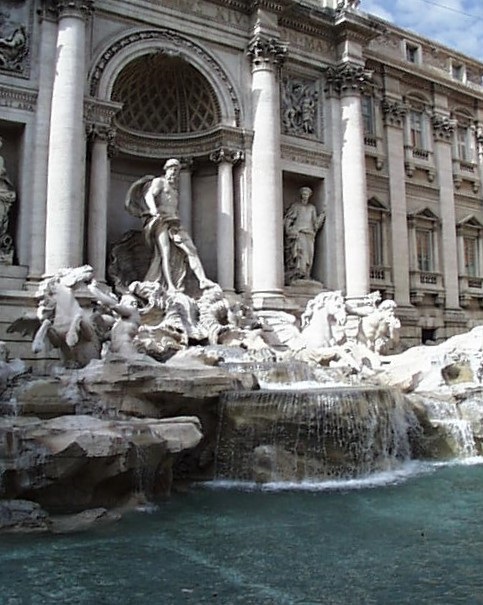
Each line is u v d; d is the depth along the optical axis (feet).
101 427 42.22
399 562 31.45
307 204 95.35
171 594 27.81
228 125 86.48
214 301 77.92
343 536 35.60
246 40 90.33
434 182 117.50
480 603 26.55
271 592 27.91
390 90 111.96
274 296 84.64
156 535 35.94
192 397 50.75
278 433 50.60
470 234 122.42
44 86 74.38
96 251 76.28
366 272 93.91
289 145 92.73
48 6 75.31
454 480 50.01
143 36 81.92
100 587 28.60
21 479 39.27
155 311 74.54
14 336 68.59
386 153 110.42
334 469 50.60
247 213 87.35
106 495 41.60
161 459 43.80
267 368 63.62
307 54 96.32
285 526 37.63
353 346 75.56
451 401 62.54
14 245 74.13
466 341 78.84
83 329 58.49
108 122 78.07
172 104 90.12
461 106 124.47
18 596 27.66
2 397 49.67
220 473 50.98
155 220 80.33
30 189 73.26
